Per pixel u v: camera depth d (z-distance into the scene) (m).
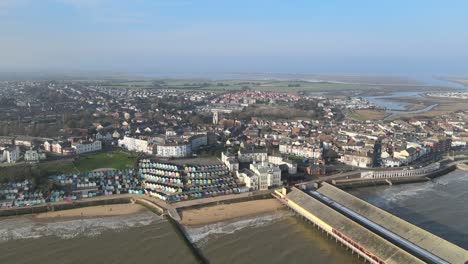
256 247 173.38
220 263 159.25
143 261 159.75
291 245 175.62
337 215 187.25
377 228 179.62
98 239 179.25
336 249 172.00
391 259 148.00
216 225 196.88
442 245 156.75
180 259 161.25
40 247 171.25
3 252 166.50
